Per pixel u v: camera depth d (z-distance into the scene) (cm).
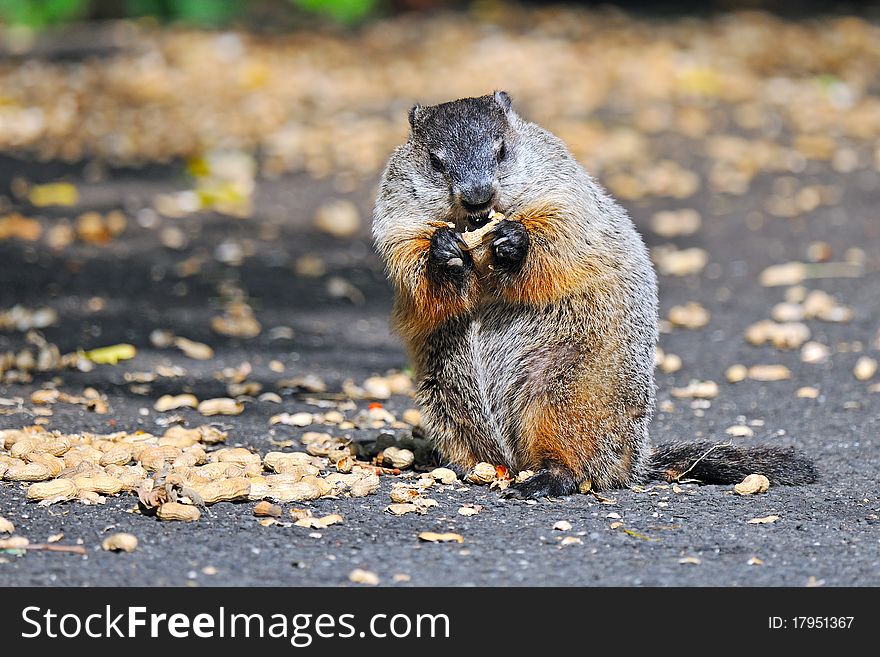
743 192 2147
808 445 1105
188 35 3212
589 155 2286
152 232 1912
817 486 979
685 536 846
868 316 1572
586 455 964
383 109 2597
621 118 2533
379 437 1062
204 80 2808
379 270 1806
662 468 1017
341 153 2339
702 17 3491
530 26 3362
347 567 780
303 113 2584
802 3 3716
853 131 2500
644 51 3016
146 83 2772
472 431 993
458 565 787
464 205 955
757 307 1633
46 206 2005
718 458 1004
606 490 974
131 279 1694
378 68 2912
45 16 3462
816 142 2388
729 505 925
